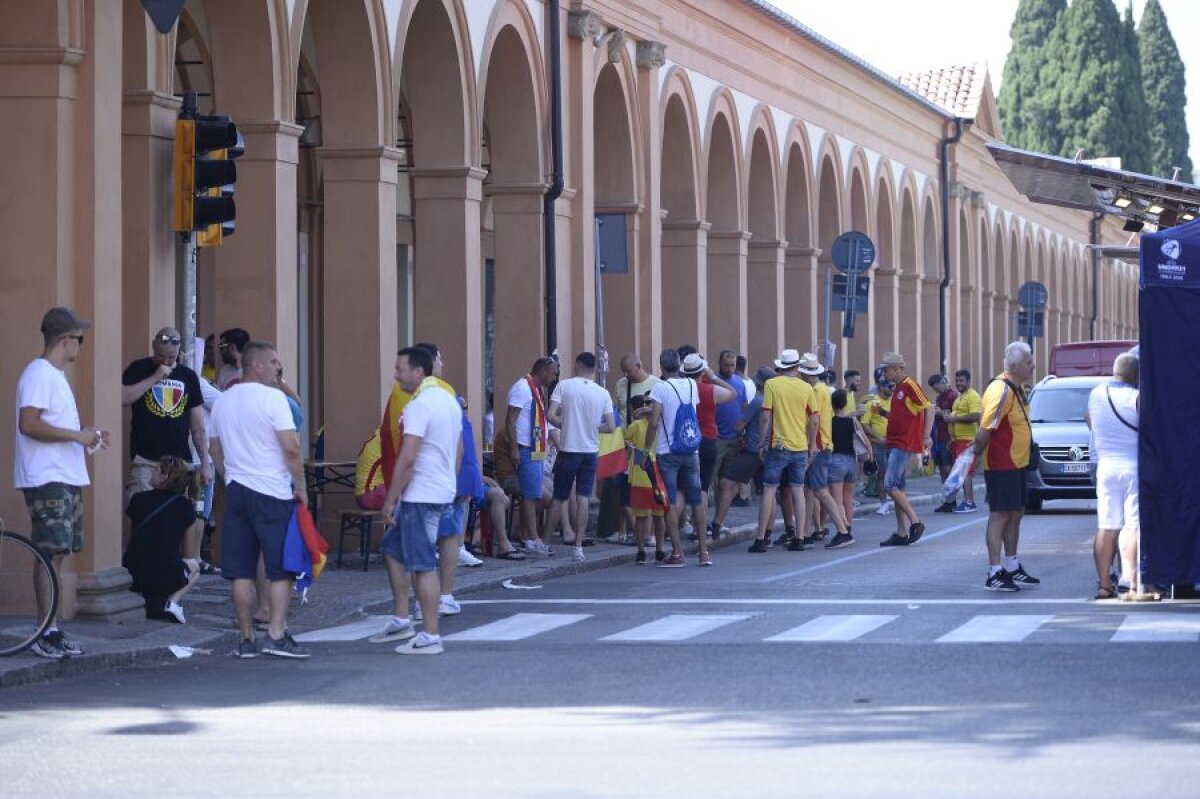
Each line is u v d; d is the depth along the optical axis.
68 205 20.78
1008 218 85.75
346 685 16.86
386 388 29.61
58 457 18.41
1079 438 42.75
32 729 14.60
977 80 73.69
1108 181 33.28
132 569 20.84
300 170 40.06
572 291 37.31
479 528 32.09
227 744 13.77
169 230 23.75
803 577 27.16
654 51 40.84
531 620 21.92
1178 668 17.00
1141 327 22.75
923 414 33.56
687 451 30.02
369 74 29.08
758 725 14.20
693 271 44.59
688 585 26.17
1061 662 17.45
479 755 13.13
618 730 14.12
